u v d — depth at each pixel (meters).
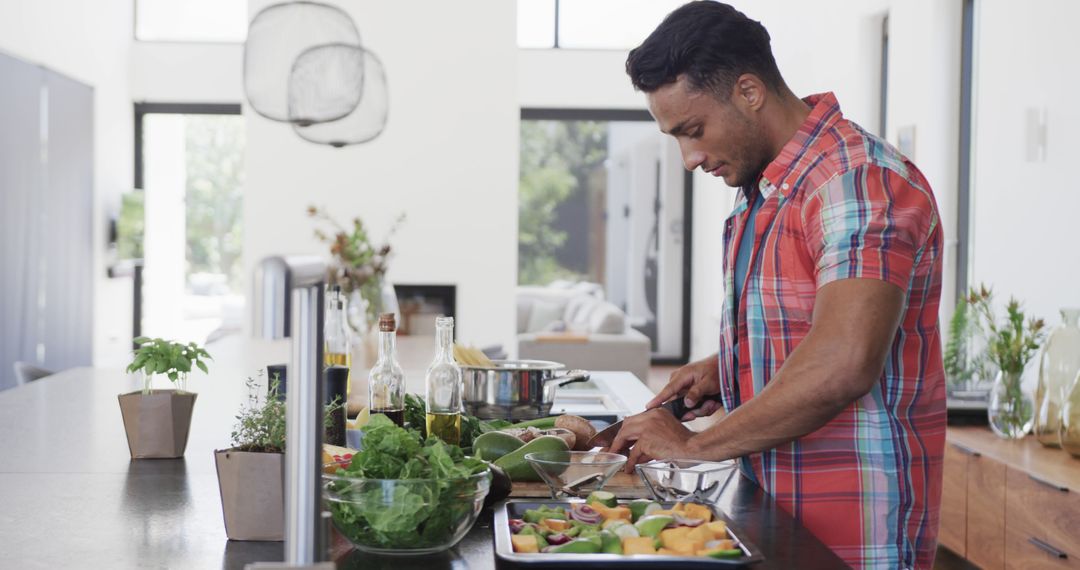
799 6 7.59
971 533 3.60
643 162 10.80
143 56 10.07
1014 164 4.48
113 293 9.95
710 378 2.05
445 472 1.38
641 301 10.88
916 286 1.66
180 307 10.65
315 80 4.58
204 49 10.05
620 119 10.46
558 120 10.61
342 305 2.73
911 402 1.69
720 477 1.55
